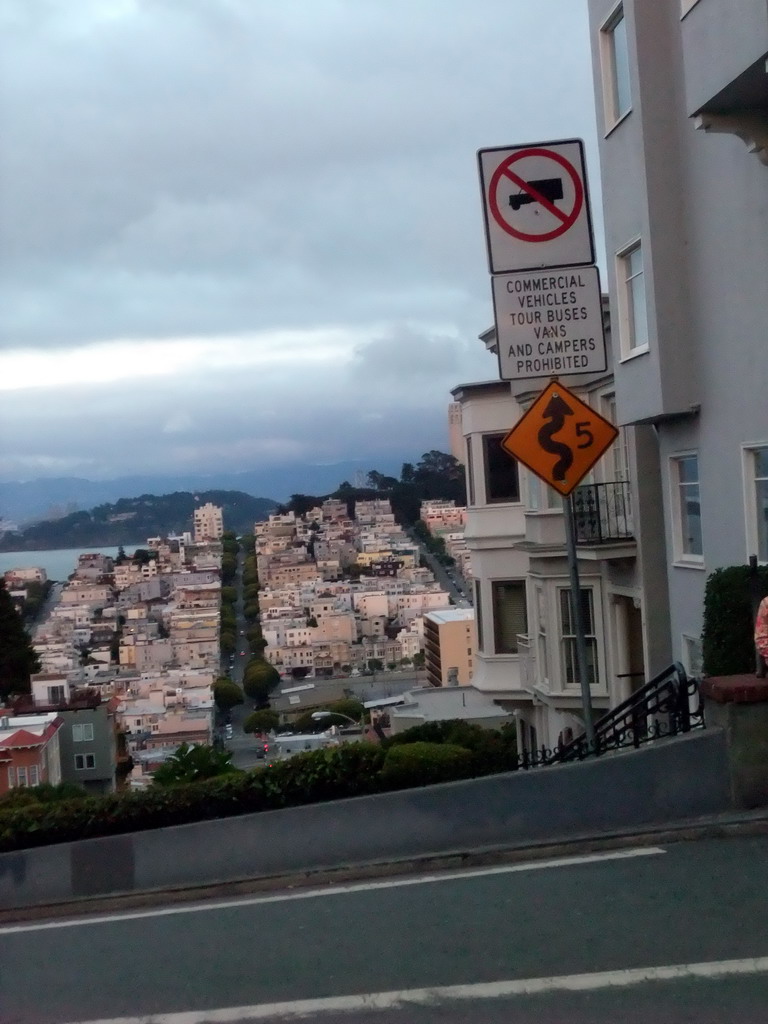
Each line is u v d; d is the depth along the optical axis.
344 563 191.38
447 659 53.97
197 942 7.16
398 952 6.38
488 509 24.28
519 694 23.89
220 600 178.88
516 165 9.21
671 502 15.88
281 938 6.96
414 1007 5.60
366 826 8.70
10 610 62.41
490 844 8.39
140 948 7.22
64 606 186.88
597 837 8.02
